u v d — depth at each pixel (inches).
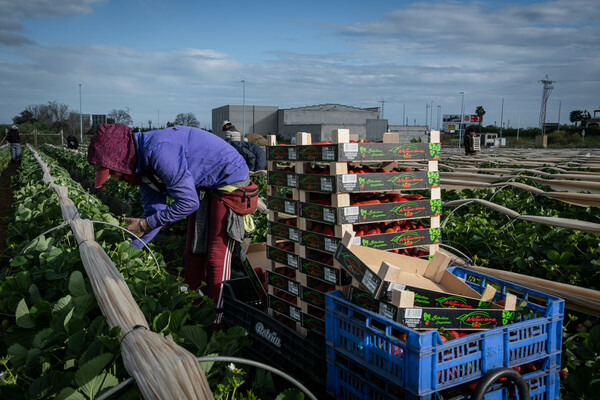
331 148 136.3
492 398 103.0
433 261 132.5
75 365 97.1
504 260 225.5
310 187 144.6
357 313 118.3
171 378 73.9
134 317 95.0
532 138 3695.9
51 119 3034.0
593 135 3253.0
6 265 216.8
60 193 249.8
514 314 112.1
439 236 153.9
